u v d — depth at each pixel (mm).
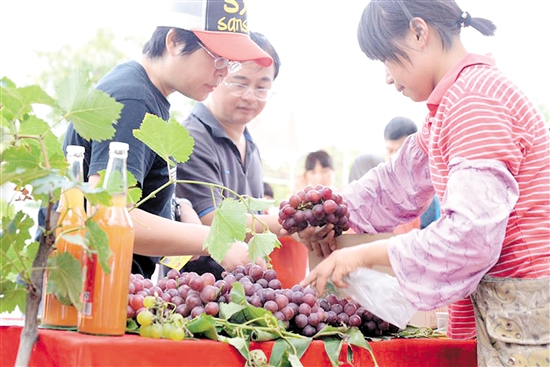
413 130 3439
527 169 1430
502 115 1402
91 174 1665
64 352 1108
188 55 1820
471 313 1656
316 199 1628
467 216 1323
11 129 1198
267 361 1253
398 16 1560
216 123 2498
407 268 1371
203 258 2346
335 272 1441
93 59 7457
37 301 1140
